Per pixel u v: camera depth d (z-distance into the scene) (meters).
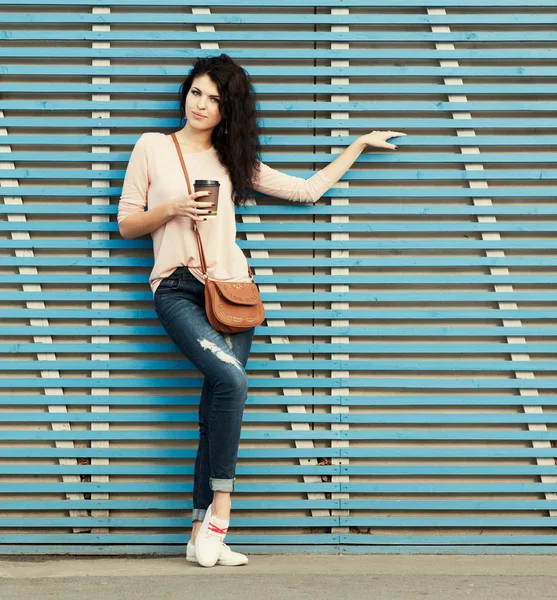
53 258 3.85
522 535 3.89
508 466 3.87
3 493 3.88
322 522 3.86
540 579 3.34
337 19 3.87
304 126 3.86
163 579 3.28
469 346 3.87
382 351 3.86
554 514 3.91
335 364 3.86
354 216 3.91
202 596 2.99
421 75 3.88
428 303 3.90
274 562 3.66
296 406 3.88
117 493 3.89
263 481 3.88
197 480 3.65
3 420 3.83
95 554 3.85
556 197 3.93
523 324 3.93
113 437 3.83
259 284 3.88
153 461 3.88
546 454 3.87
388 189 3.88
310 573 3.40
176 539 3.86
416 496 3.91
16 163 3.90
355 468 3.86
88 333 3.85
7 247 3.85
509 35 3.88
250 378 3.86
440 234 3.92
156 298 3.59
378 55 3.87
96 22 3.85
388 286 3.91
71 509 3.86
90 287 3.89
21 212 3.85
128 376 3.87
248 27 3.90
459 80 3.90
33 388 3.87
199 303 3.59
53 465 3.85
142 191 3.63
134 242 3.86
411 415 3.87
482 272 3.91
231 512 3.88
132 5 3.86
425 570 3.50
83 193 3.85
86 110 3.89
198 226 3.52
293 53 3.86
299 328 3.86
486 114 3.92
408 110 3.89
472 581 3.29
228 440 3.42
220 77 3.57
